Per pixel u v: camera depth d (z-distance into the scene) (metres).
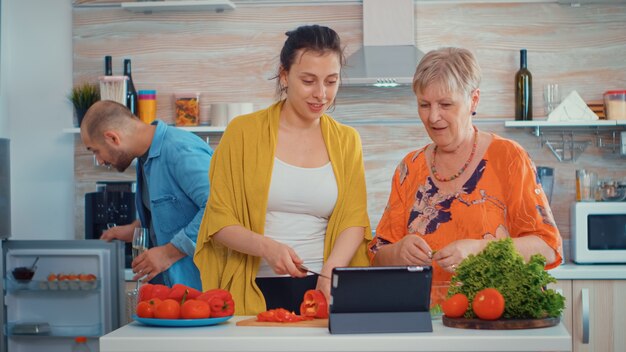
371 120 4.55
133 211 4.31
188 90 4.66
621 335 3.94
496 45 4.51
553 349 1.80
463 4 4.52
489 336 1.82
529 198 2.36
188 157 3.01
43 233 4.77
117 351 1.87
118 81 4.47
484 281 2.00
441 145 2.43
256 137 2.54
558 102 4.43
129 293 3.05
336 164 2.55
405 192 2.57
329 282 2.32
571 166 4.50
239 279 2.48
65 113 4.75
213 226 2.48
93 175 4.73
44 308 4.11
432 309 2.11
